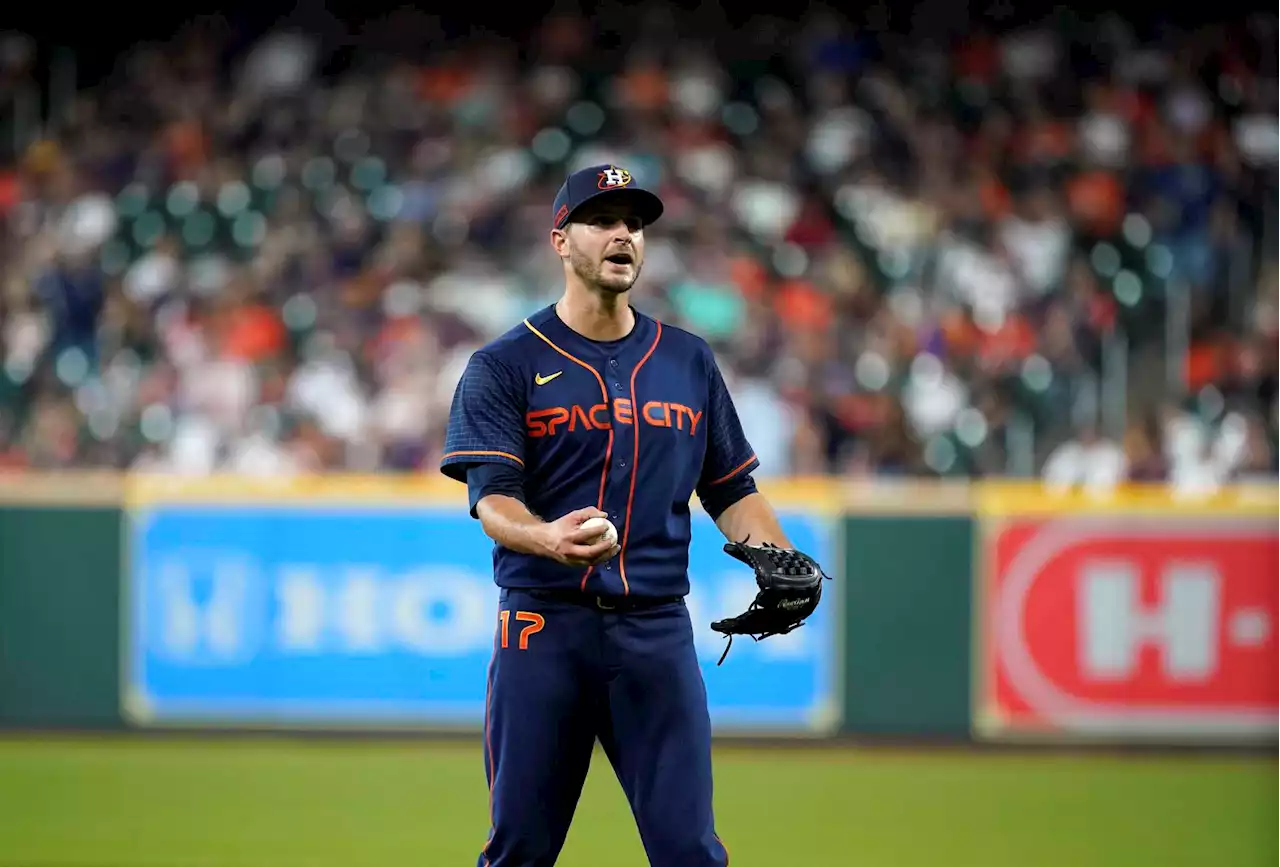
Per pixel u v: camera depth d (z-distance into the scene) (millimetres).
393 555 33875
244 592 34188
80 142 56531
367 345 46250
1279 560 32219
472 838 24875
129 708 34406
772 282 49125
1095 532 32656
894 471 40469
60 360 47625
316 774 30297
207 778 29906
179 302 48469
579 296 14242
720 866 13867
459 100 57625
